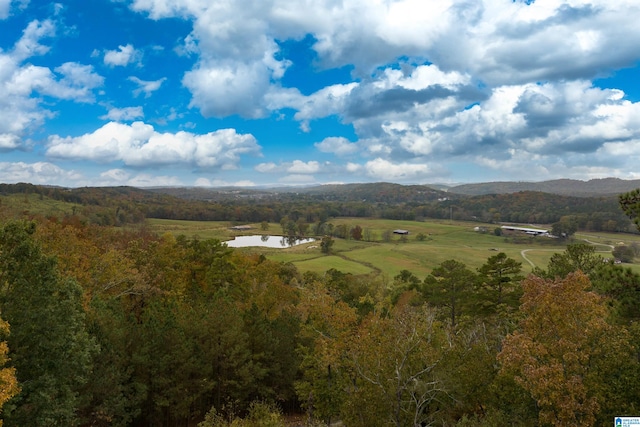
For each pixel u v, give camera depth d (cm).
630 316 1928
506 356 1667
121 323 3325
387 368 2234
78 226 6762
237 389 3597
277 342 3875
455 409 2412
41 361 2217
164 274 5122
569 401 1545
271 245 17650
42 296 2214
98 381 2792
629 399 1694
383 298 6781
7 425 2050
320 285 3775
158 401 3138
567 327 1670
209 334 3556
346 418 2248
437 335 2797
